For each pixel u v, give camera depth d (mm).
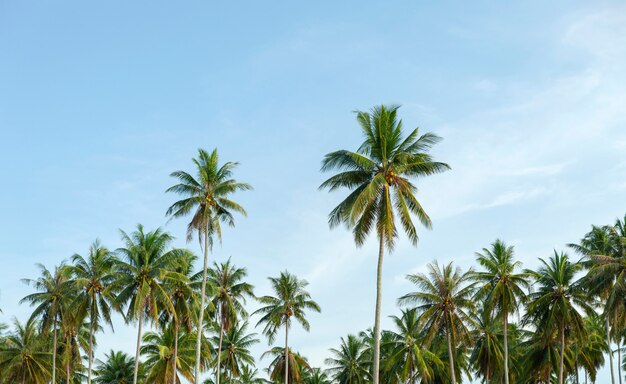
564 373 70562
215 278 69750
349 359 83688
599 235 60438
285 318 73875
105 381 80750
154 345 71375
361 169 39125
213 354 81125
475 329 68188
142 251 57188
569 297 57531
